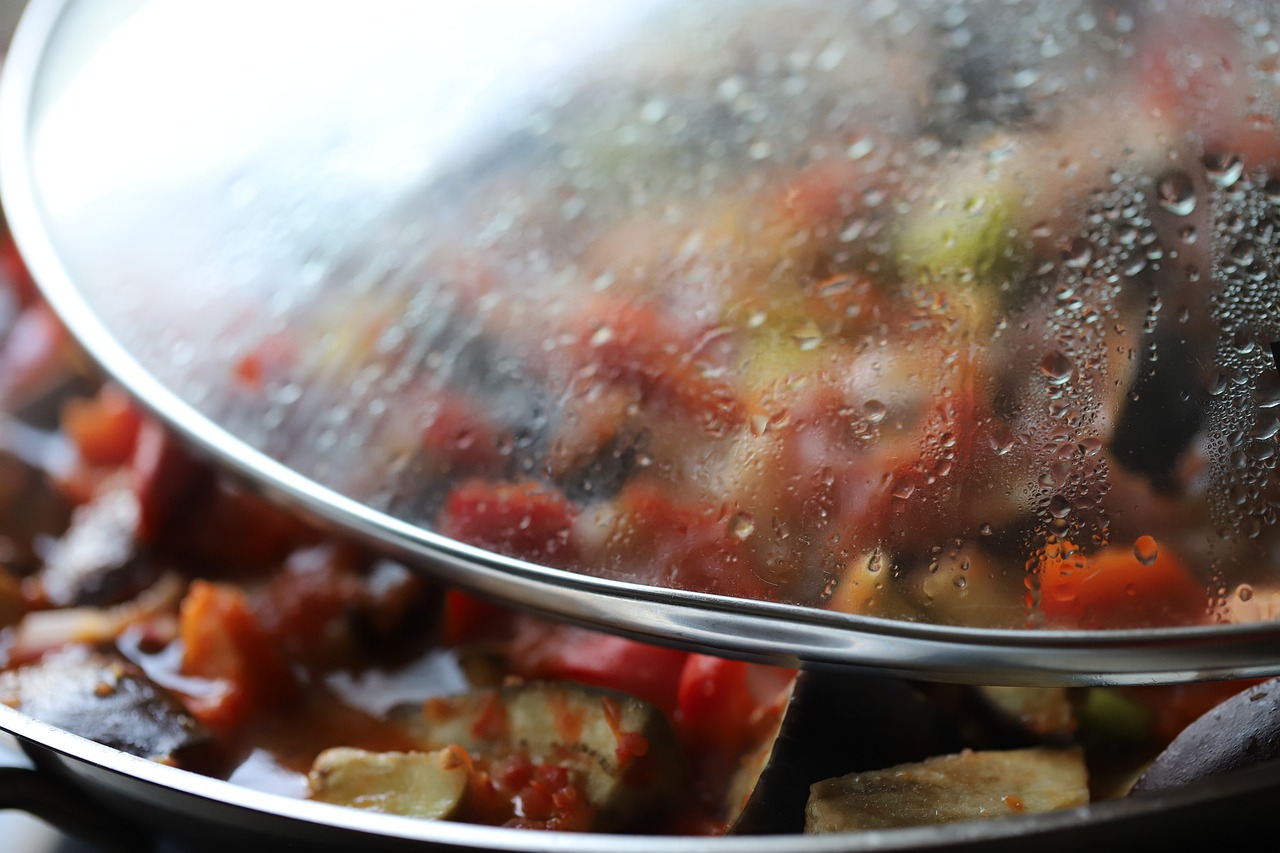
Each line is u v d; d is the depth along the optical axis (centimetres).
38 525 40
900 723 31
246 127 36
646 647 33
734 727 32
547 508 30
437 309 32
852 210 30
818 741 31
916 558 28
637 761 31
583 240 31
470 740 33
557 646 34
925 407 29
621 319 30
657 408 30
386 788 32
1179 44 30
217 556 38
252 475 32
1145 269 29
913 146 30
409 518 31
